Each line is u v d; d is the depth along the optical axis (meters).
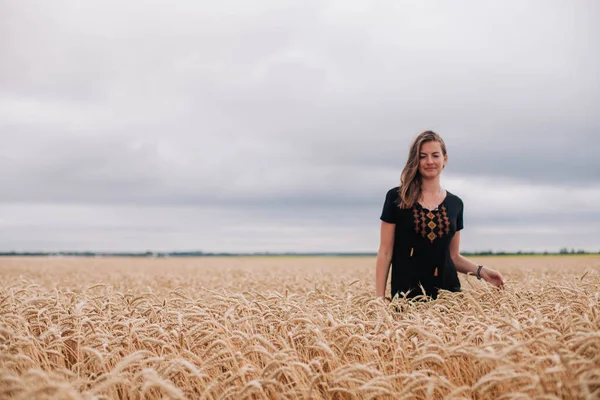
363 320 4.64
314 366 3.70
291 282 10.16
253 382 3.14
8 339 4.51
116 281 14.49
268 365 3.41
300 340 4.43
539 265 19.47
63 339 4.29
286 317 4.69
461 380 3.71
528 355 3.42
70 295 6.82
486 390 3.11
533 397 3.08
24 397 2.84
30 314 5.14
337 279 12.27
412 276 6.05
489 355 3.08
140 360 3.81
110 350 4.33
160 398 3.76
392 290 6.26
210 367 3.83
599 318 3.97
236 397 3.31
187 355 4.09
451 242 6.44
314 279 11.41
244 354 3.91
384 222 6.16
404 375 3.19
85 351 4.05
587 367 3.06
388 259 6.17
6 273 20.70
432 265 6.00
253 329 4.59
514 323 3.76
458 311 4.97
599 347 3.38
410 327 3.91
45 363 4.10
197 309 4.86
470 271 6.46
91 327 4.53
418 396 3.55
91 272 21.47
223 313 4.90
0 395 3.37
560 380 3.10
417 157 5.88
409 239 5.99
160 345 4.42
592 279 7.62
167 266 29.86
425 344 3.71
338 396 3.71
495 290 5.69
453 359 3.80
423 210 5.91
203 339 4.18
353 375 3.51
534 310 4.70
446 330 4.11
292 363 3.42
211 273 19.42
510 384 3.27
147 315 5.43
